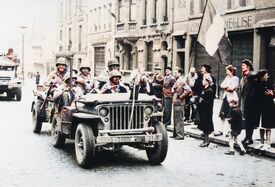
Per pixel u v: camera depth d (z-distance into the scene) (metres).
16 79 25.77
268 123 10.38
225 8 22.14
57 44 57.91
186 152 10.63
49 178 7.97
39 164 9.10
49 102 12.36
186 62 25.84
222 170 8.80
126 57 34.94
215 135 12.41
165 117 14.59
